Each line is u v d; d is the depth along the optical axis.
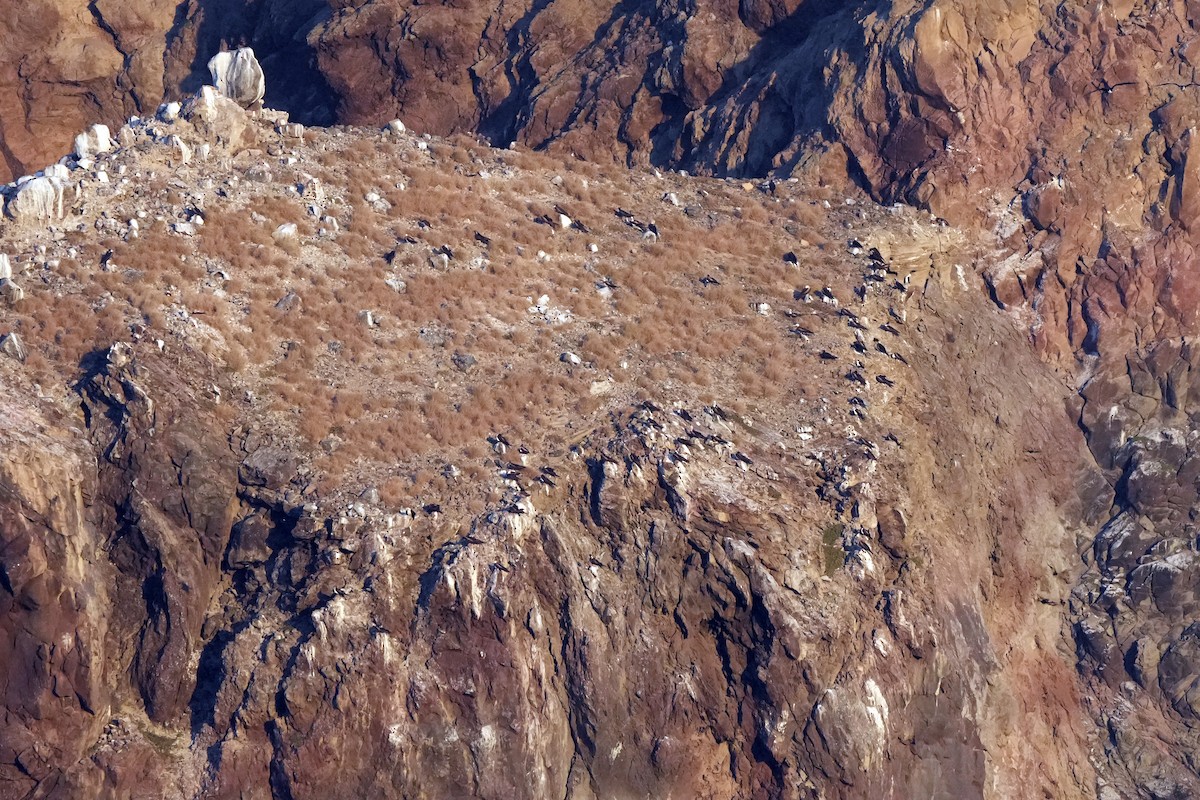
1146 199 42.84
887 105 44.56
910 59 43.84
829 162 44.91
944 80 43.66
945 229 42.56
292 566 31.72
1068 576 39.50
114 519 31.81
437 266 38.53
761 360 37.09
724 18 51.28
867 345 37.81
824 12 49.69
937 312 41.06
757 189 44.25
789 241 41.78
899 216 42.75
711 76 50.50
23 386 32.44
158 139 40.09
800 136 46.06
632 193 43.28
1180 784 36.22
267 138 41.94
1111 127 43.50
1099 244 42.56
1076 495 40.53
